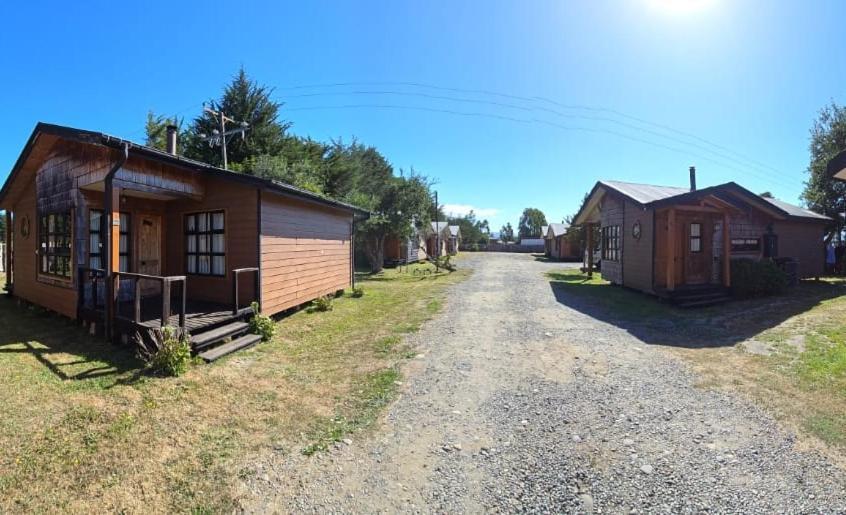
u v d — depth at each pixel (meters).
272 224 7.82
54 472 2.83
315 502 2.53
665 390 4.22
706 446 3.10
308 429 3.49
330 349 6.02
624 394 4.14
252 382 4.58
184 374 4.78
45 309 8.35
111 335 6.00
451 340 6.39
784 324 6.91
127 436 3.33
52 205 7.94
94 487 2.67
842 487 2.56
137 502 2.53
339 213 11.30
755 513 2.35
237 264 7.56
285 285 8.31
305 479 2.77
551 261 28.31
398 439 3.30
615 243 13.01
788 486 2.59
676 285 10.33
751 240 11.88
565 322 7.58
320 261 10.10
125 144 5.78
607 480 2.70
